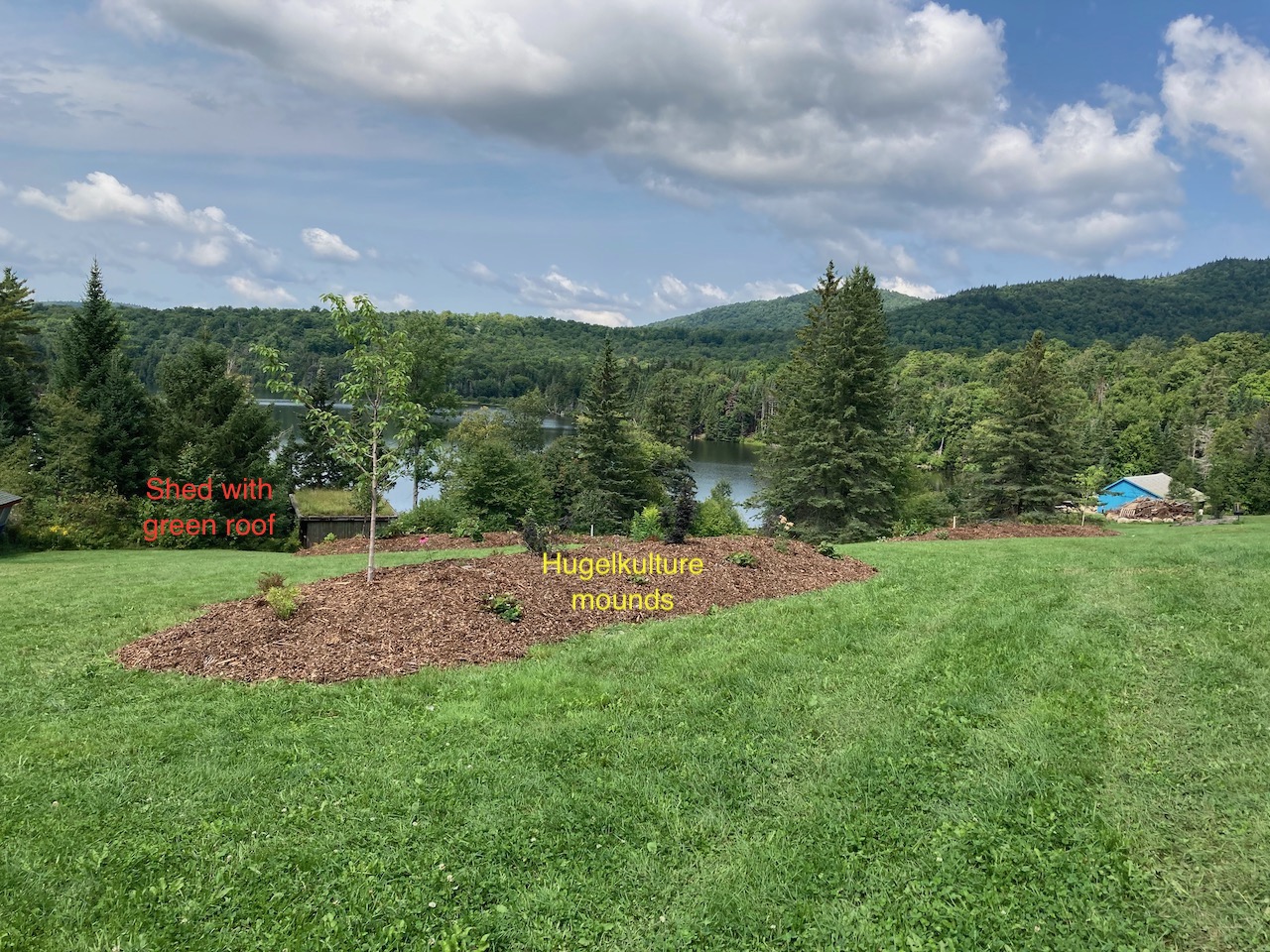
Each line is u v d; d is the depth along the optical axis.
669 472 40.72
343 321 8.72
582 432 35.56
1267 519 30.00
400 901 3.25
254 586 10.96
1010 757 4.29
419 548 17.45
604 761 4.52
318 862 3.52
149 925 3.11
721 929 3.11
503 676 6.07
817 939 3.04
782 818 3.86
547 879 3.42
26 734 4.98
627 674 6.08
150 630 7.91
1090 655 5.82
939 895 3.23
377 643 6.77
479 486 23.50
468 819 3.87
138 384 24.89
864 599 8.41
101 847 3.64
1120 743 4.36
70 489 21.66
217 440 23.48
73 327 25.03
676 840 3.70
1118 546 12.82
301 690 5.82
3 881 3.37
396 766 4.48
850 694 5.40
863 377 26.97
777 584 9.47
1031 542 14.81
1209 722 4.49
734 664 6.19
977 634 6.63
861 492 26.33
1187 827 3.52
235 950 2.98
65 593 10.28
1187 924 2.95
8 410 25.55
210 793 4.17
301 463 36.44
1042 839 3.54
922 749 4.49
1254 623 6.26
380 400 9.04
